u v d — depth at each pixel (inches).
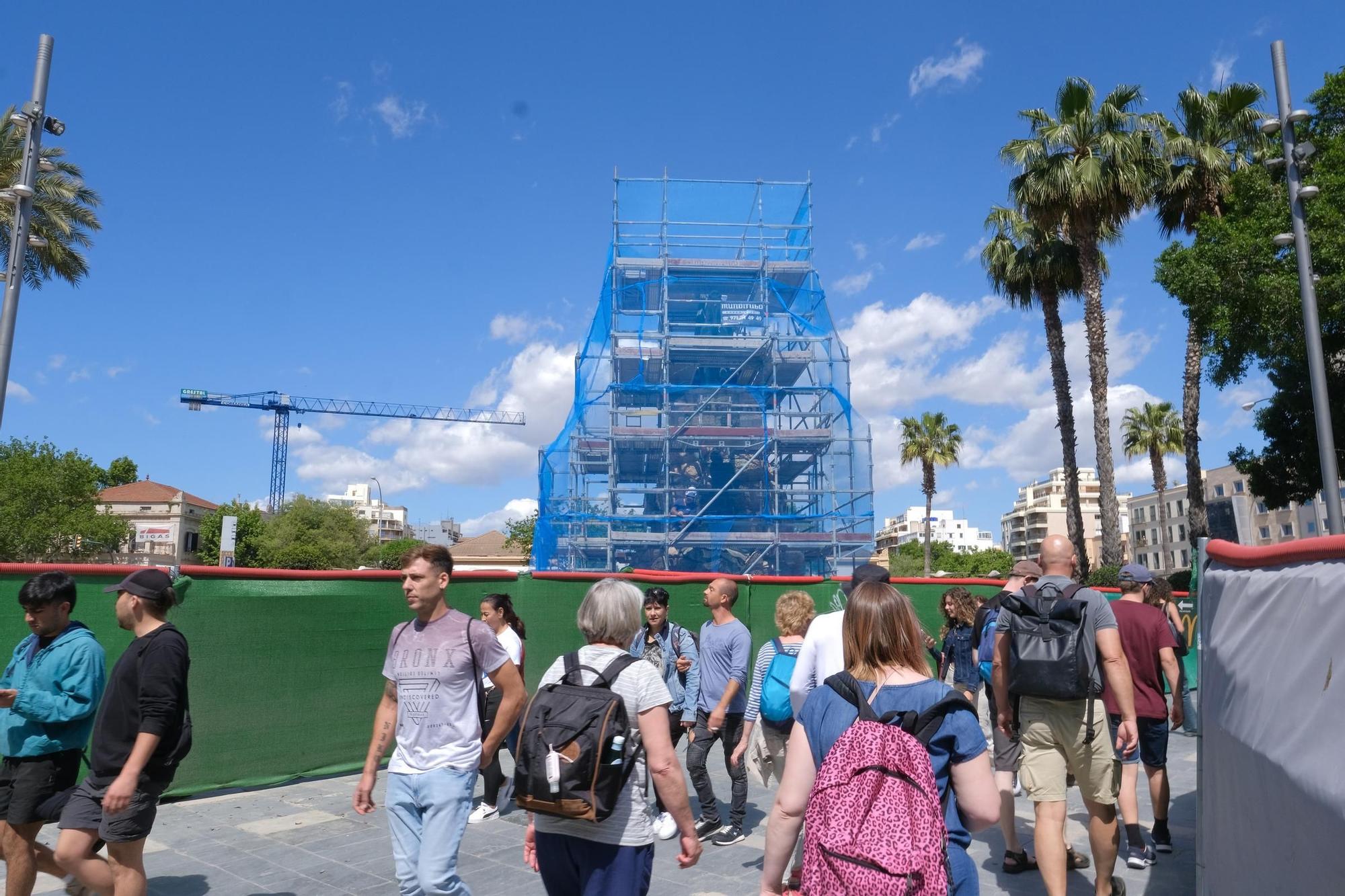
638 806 129.1
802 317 1019.9
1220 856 150.5
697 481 946.1
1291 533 3093.0
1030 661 178.7
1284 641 117.9
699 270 1048.2
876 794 91.0
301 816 270.7
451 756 147.0
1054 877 178.9
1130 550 4522.6
